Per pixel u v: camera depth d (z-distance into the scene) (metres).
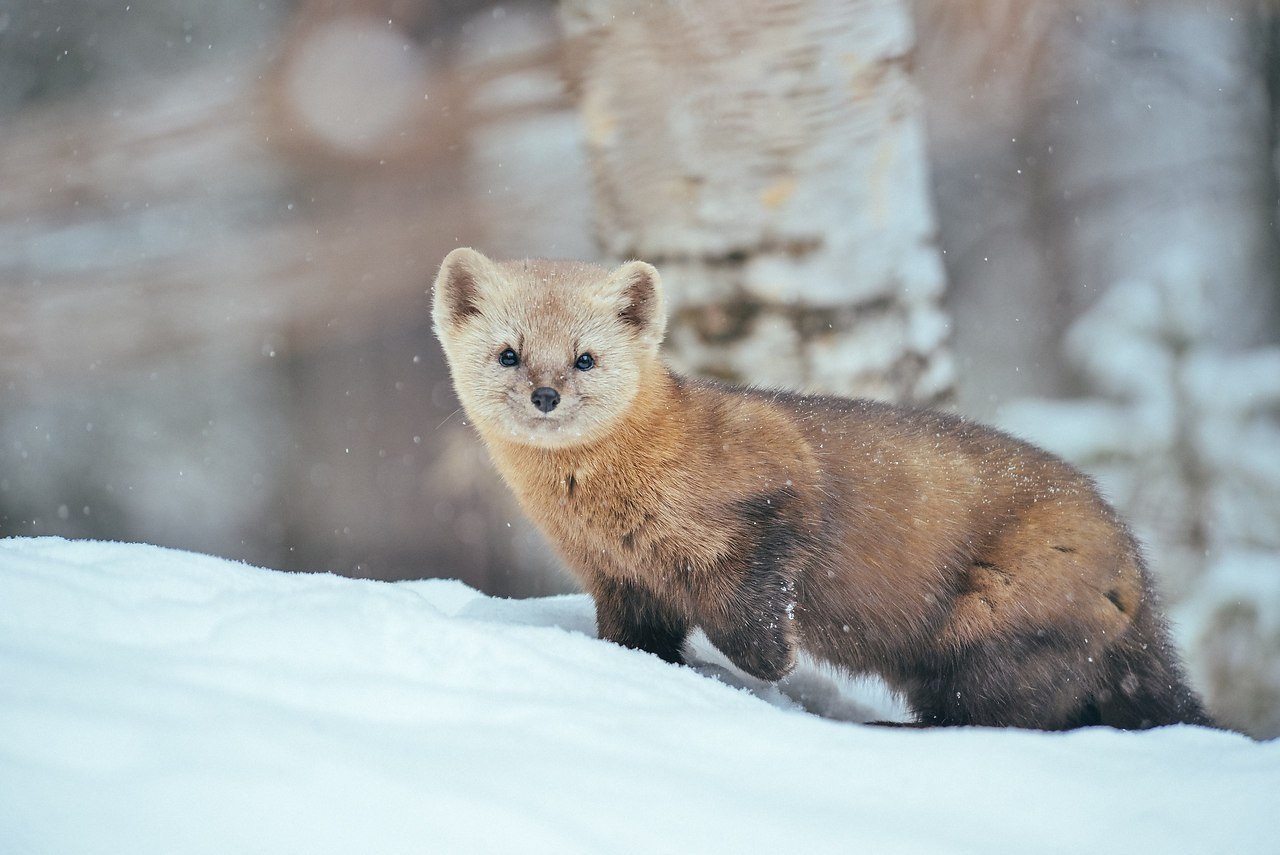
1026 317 25.56
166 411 22.55
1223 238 25.81
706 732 6.23
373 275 16.11
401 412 18.52
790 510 9.04
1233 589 15.54
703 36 11.34
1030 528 9.32
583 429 8.98
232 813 4.74
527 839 4.97
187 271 16.38
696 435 9.08
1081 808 6.09
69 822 4.52
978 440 9.81
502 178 14.61
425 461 18.45
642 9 11.40
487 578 17.47
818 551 9.34
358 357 18.41
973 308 25.55
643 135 11.67
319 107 14.59
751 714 6.60
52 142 16.02
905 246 11.96
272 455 21.36
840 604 9.55
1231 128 25.88
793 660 9.00
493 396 9.33
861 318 11.70
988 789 6.15
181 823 4.64
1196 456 16.19
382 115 14.48
